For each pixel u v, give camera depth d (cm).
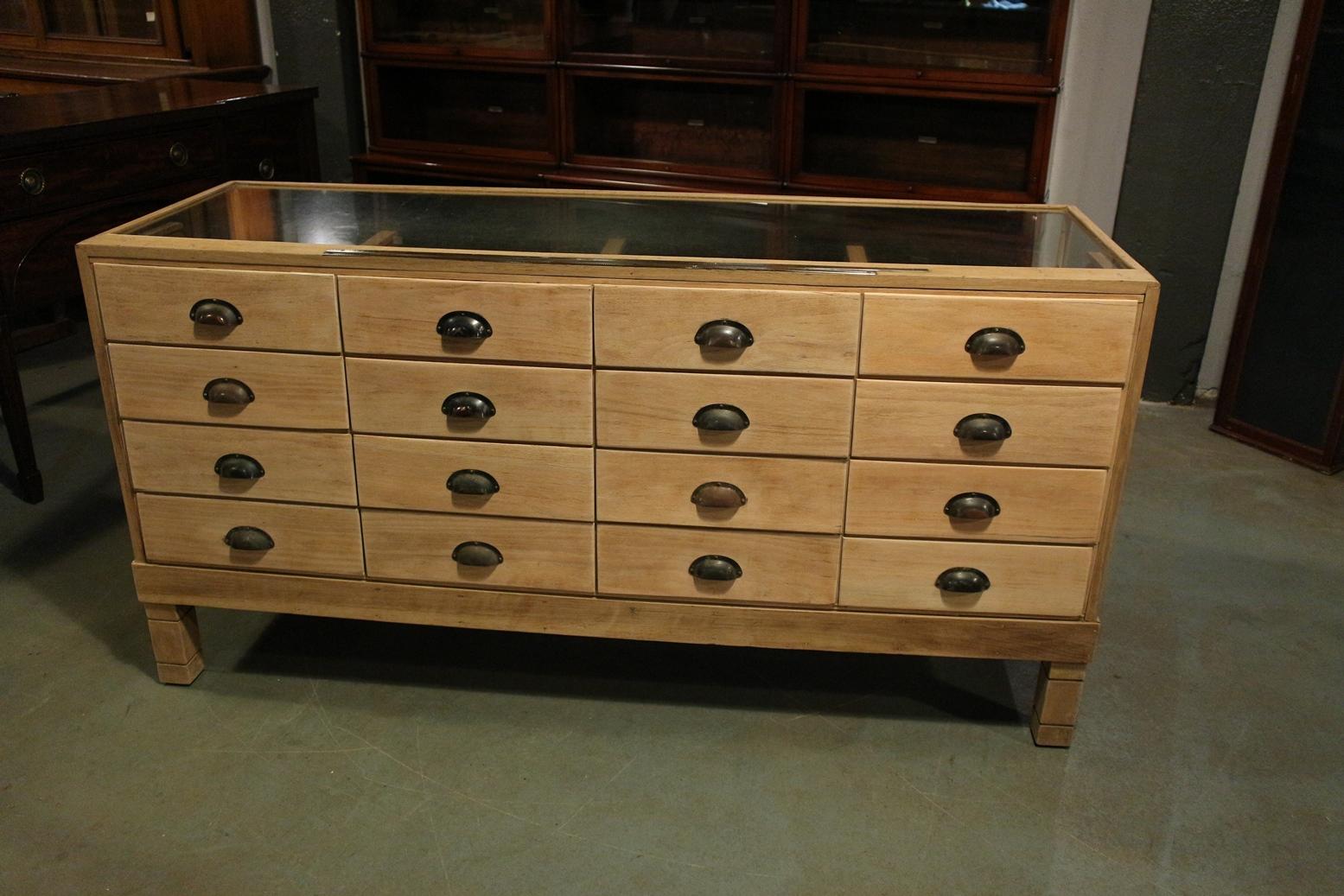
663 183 404
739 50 389
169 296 200
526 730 222
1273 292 341
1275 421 350
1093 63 351
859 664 246
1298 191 327
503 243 206
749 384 195
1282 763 217
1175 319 375
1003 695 236
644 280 190
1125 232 368
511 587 217
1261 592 277
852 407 195
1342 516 314
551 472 205
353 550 217
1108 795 207
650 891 183
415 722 223
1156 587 278
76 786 204
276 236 208
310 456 210
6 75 445
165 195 324
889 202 253
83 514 304
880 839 195
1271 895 184
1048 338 187
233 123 346
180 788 204
